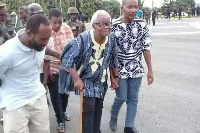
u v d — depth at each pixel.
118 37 3.79
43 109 2.90
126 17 3.74
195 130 4.45
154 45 12.76
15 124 2.74
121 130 4.43
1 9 4.73
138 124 4.66
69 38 4.43
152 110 5.21
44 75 3.85
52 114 5.00
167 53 10.65
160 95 6.00
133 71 3.93
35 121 2.90
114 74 3.65
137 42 3.85
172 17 42.91
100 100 3.49
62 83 3.63
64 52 3.23
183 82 6.89
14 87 2.71
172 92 6.18
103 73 3.33
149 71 4.02
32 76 2.76
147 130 4.45
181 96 5.92
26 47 2.57
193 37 15.18
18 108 2.72
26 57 2.62
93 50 3.19
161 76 7.46
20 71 2.65
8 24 4.84
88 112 3.36
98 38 3.14
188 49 11.41
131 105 4.13
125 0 3.71
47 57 3.76
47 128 2.99
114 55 3.50
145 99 5.77
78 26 6.20
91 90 3.31
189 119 4.83
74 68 3.25
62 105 4.59
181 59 9.51
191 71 7.90
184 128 4.51
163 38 15.30
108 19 3.07
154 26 24.47
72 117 4.91
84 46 3.15
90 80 3.32
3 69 2.59
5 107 2.72
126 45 3.83
